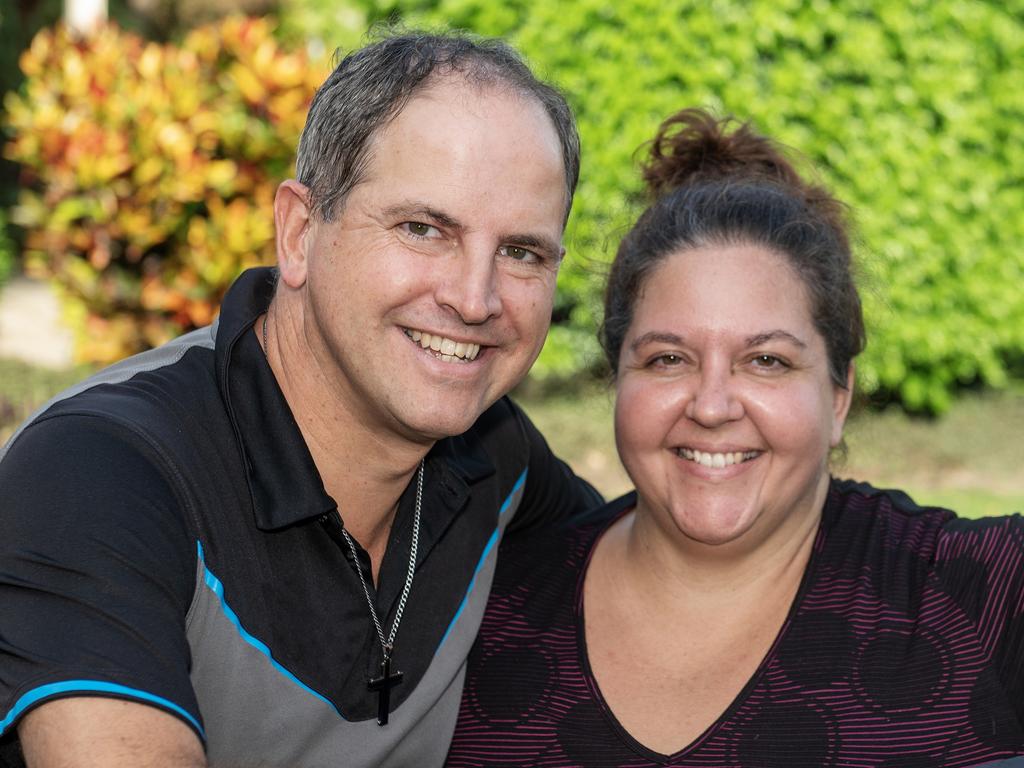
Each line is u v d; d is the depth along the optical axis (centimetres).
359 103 196
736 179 250
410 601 225
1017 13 752
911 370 768
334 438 210
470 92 194
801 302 230
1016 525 229
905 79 729
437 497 231
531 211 197
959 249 746
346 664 209
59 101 630
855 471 705
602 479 664
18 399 698
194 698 171
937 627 223
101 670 163
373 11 753
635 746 224
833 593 231
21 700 163
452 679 230
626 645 237
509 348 209
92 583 170
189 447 195
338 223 199
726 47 702
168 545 181
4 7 1508
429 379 201
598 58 715
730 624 233
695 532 228
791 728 218
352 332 200
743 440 227
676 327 229
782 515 230
